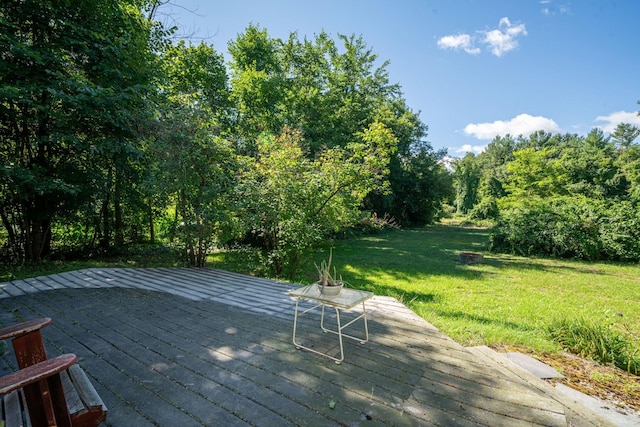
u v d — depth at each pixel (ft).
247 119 46.42
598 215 34.04
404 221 81.56
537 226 36.32
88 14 20.72
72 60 20.80
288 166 20.04
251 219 18.93
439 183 84.58
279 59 58.29
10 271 18.28
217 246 22.68
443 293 19.45
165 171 17.98
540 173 61.21
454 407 5.70
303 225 19.66
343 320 10.44
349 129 54.44
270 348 8.19
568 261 32.94
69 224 25.52
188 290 14.37
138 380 6.57
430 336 9.13
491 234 40.14
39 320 4.36
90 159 22.06
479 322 13.20
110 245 28.22
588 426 5.24
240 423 5.22
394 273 25.85
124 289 14.37
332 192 20.71
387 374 6.89
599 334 10.02
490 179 99.50
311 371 7.00
